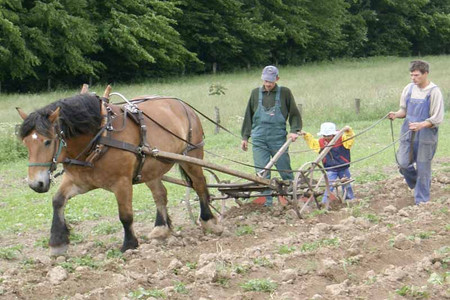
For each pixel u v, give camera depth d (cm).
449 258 768
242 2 5628
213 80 4366
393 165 1580
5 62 3859
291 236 891
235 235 961
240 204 1132
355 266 770
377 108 2489
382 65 5578
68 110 795
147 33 4331
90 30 4022
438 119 1049
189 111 1003
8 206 1252
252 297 678
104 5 4372
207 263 784
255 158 1103
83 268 768
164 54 4528
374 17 6738
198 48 5284
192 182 1001
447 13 7419
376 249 810
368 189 1268
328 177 1122
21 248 956
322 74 4578
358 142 1950
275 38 5441
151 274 748
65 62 4078
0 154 1761
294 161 1642
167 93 3250
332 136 1101
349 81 3928
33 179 770
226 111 2472
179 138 932
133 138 855
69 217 1116
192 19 5138
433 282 697
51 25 3928
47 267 808
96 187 854
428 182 1089
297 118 1097
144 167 882
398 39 7044
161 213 974
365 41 6862
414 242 837
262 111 1096
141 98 952
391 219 986
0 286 718
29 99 3180
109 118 834
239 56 5600
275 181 1027
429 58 6325
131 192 855
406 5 6881
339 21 6200
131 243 870
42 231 1070
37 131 770
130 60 4384
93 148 818
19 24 3934
